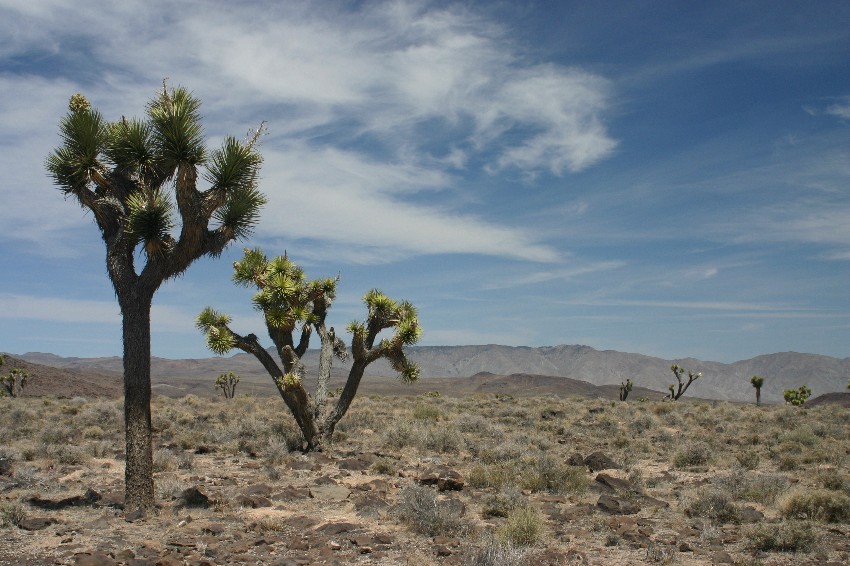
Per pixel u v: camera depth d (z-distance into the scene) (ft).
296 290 67.31
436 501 36.94
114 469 53.98
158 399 137.28
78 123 38.86
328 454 63.36
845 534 34.45
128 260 39.42
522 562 27.76
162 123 38.63
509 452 61.82
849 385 210.79
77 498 40.75
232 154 40.22
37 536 32.27
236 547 30.01
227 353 65.72
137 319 38.70
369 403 126.93
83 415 96.02
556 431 88.48
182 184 38.40
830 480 46.50
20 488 44.45
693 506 39.75
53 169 39.09
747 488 45.78
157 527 34.42
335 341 72.38
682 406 130.31
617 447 74.43
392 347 68.03
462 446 70.33
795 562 29.12
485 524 36.37
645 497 43.37
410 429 76.13
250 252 69.31
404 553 30.25
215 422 94.02
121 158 39.91
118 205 39.73
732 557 30.14
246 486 46.29
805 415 105.29
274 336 68.23
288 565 27.12
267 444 67.51
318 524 35.83
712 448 69.51
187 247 39.42
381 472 53.83
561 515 38.27
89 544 30.81
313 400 69.15
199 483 47.44
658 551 29.78
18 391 215.10
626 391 209.56
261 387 640.58
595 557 29.94
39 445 61.41
